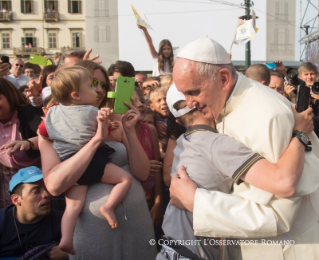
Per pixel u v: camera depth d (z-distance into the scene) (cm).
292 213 153
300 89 166
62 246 179
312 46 812
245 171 151
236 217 151
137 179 207
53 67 398
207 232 155
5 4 3725
